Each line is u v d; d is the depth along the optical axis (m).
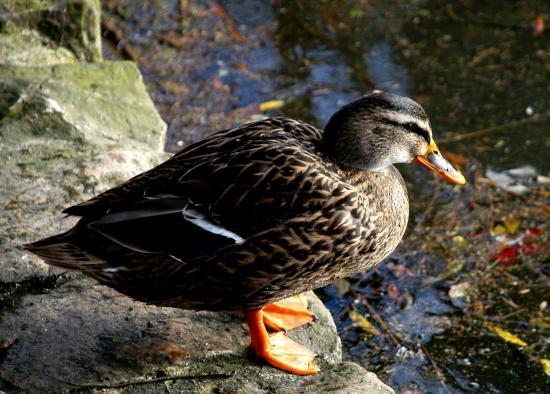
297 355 7.74
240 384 7.44
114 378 7.40
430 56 14.37
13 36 11.81
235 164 7.37
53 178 9.38
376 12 15.29
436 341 9.93
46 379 7.36
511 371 9.57
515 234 11.33
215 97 13.45
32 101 10.36
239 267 7.29
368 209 7.62
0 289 8.17
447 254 11.06
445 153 12.61
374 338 9.94
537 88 13.72
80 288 8.30
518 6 15.40
